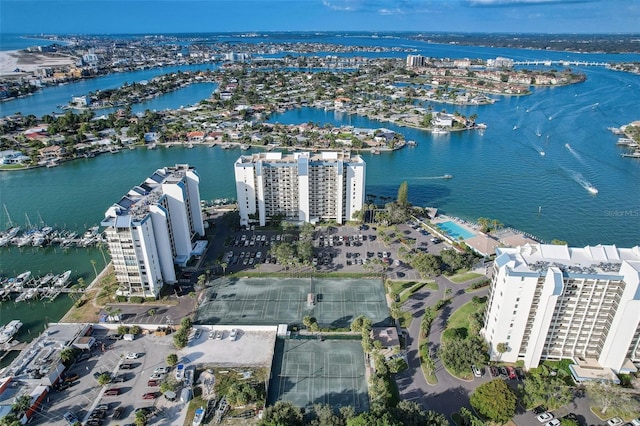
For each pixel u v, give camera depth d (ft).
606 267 510.58
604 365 529.86
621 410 465.06
